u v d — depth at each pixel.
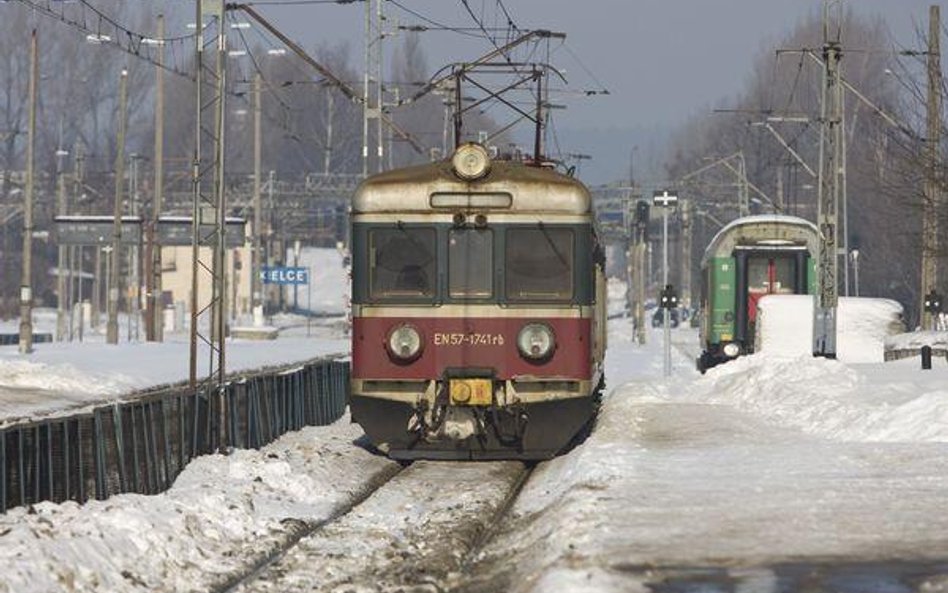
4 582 39.69
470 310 74.81
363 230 75.62
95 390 124.12
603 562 40.53
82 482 56.91
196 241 82.06
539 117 113.38
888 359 146.50
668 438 77.25
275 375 92.81
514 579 42.69
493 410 74.44
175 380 138.12
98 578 43.38
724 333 165.25
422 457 75.56
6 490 51.03
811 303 151.62
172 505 54.75
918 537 43.72
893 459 61.91
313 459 78.19
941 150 158.00
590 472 60.34
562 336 74.75
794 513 48.38
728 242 165.75
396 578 44.38
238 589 43.62
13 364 126.88
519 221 75.06
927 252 158.75
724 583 37.47
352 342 75.81
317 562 47.81
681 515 48.41
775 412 91.69
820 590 36.41
